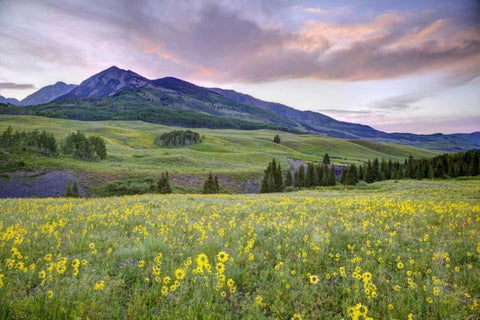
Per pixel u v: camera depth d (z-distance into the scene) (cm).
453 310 431
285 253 709
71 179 7588
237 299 488
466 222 1069
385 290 503
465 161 9019
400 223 1046
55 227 934
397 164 11025
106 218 1152
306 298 462
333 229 946
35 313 396
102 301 437
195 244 766
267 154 15300
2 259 600
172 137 18238
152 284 525
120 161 11181
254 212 1379
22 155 9231
